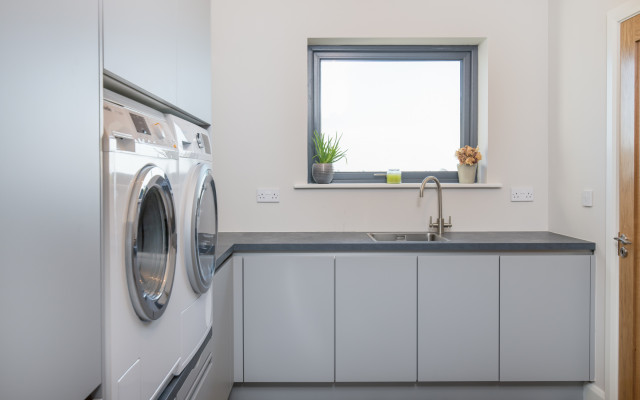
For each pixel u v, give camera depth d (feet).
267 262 8.29
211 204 6.22
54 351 2.54
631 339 7.34
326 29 9.88
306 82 9.93
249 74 9.92
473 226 10.07
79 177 2.86
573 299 8.29
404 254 8.30
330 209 10.07
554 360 8.31
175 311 4.83
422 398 8.57
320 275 8.29
